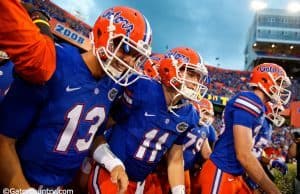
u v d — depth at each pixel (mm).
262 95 2195
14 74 1099
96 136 1546
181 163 1938
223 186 2053
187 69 1740
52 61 1042
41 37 998
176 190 1855
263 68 2193
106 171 1705
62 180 1327
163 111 1742
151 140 1765
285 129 16609
